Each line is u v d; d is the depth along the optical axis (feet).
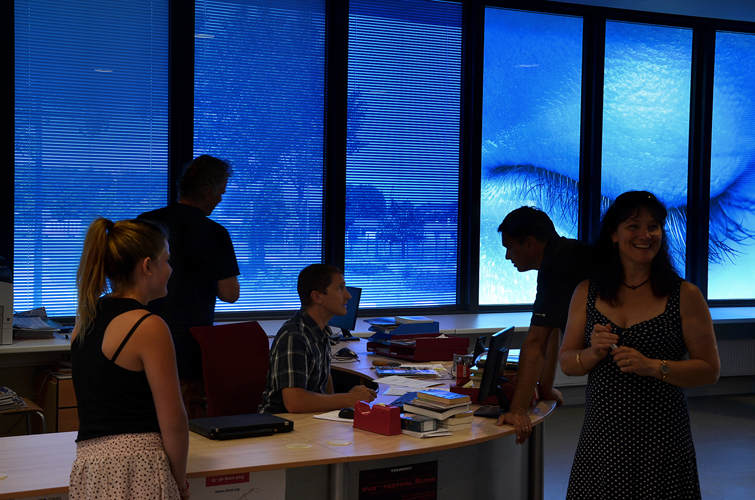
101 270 5.37
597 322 6.59
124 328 5.21
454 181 18.99
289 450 6.71
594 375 6.59
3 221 14.84
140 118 16.14
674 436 6.23
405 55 18.40
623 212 6.36
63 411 12.39
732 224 20.83
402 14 18.34
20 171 15.10
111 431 5.25
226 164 10.73
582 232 19.76
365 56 18.04
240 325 9.89
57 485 5.65
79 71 15.57
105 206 15.89
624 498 6.26
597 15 19.44
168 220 10.17
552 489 12.67
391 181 18.39
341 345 13.78
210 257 10.38
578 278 7.56
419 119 18.60
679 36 20.27
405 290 18.62
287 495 6.69
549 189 19.53
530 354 7.89
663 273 6.38
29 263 15.26
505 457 8.59
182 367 10.12
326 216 17.87
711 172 20.62
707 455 14.84
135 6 16.01
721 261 20.77
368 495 7.14
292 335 8.54
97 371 5.23
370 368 11.42
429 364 11.83
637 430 6.24
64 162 15.48
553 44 19.45
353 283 18.13
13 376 13.61
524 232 8.11
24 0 15.03
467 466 8.05
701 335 6.24
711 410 18.81
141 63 16.10
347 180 17.97
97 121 15.75
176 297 10.06
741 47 20.81
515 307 19.45
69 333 13.89
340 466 6.72
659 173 20.22
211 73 16.70
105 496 5.11
